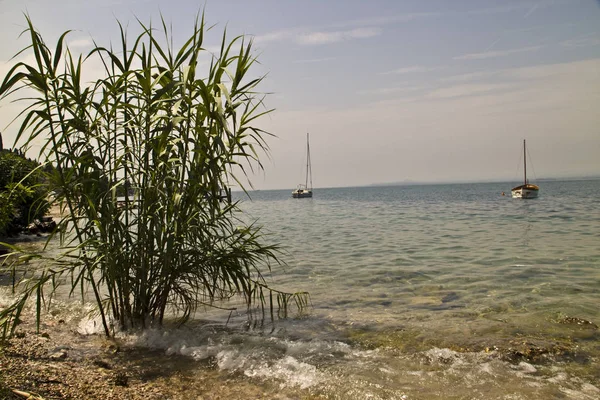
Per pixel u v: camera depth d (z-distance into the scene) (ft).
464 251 45.96
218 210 18.16
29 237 57.88
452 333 19.80
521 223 75.66
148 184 17.75
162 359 16.57
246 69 17.80
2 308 23.68
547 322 21.15
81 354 16.61
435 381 14.64
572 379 14.78
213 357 16.84
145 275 18.34
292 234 66.80
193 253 18.19
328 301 26.25
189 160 17.94
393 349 17.90
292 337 19.43
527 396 13.50
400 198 246.68
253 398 13.37
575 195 197.47
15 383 12.64
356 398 13.42
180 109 17.47
